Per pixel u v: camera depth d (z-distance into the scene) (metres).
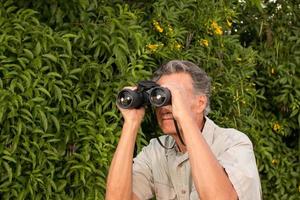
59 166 3.33
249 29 4.53
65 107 3.24
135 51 3.48
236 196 2.15
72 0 3.41
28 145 3.15
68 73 3.30
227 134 2.39
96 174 3.33
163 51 3.60
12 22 3.25
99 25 3.42
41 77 3.20
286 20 4.52
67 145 3.33
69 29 3.45
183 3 3.87
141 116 2.45
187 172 2.44
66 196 3.31
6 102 3.07
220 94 3.94
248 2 4.30
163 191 2.54
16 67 3.16
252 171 2.23
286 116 4.41
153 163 2.55
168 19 3.74
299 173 4.34
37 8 3.45
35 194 3.24
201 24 3.89
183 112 2.17
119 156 2.44
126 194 2.45
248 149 2.34
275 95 4.41
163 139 2.57
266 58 4.41
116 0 3.71
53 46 3.28
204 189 2.08
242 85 3.99
